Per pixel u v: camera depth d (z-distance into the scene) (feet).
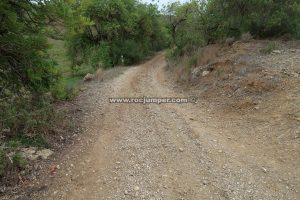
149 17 131.13
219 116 27.48
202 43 63.72
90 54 94.94
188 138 22.59
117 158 19.45
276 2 50.24
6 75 25.82
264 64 34.53
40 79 25.58
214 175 16.92
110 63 98.17
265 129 22.56
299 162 17.61
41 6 24.91
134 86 46.98
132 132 24.27
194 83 41.75
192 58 52.47
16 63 25.32
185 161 18.79
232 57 41.29
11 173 16.83
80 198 15.10
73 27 27.27
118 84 48.98
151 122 26.81
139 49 118.42
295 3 48.06
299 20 49.73
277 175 16.53
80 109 31.24
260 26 51.39
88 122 26.96
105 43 98.94
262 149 19.80
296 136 20.34
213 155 19.45
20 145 19.94
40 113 23.35
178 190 15.60
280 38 49.42
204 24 62.59
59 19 26.61
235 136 22.47
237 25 54.75
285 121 22.61
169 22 85.66
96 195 15.31
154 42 162.40
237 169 17.43
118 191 15.61
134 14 115.34
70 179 16.92
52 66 27.30
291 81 28.04
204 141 21.86
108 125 26.18
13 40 23.13
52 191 15.74
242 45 46.24
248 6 52.31
